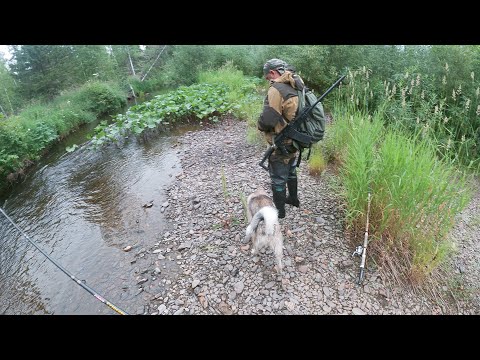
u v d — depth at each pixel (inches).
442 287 119.5
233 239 145.7
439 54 220.8
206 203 177.2
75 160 280.4
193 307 115.6
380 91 234.4
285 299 114.7
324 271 123.8
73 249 160.2
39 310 126.3
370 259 126.6
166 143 287.1
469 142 182.9
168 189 201.6
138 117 321.7
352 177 139.1
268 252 134.3
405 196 119.6
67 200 211.8
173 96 372.8
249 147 246.5
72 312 122.6
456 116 196.1
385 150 130.8
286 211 157.6
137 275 134.5
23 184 245.9
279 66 117.7
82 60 614.9
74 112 412.5
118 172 242.2
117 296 125.1
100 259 148.8
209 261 135.0
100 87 494.3
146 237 159.3
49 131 323.0
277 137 118.9
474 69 206.2
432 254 117.2
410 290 116.9
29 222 192.2
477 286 120.7
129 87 614.9
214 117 329.1
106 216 185.5
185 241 150.4
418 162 125.0
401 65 256.4
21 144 267.0
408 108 197.5
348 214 132.1
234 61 557.6
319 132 121.7
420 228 124.4
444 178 124.3
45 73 609.0
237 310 112.8
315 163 188.1
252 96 355.3
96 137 296.2
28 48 591.8
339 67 314.2
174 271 133.6
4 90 506.3
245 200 166.2
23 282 143.8
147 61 753.6
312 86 346.3
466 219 153.9
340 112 212.2
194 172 218.4
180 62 601.3
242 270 128.2
